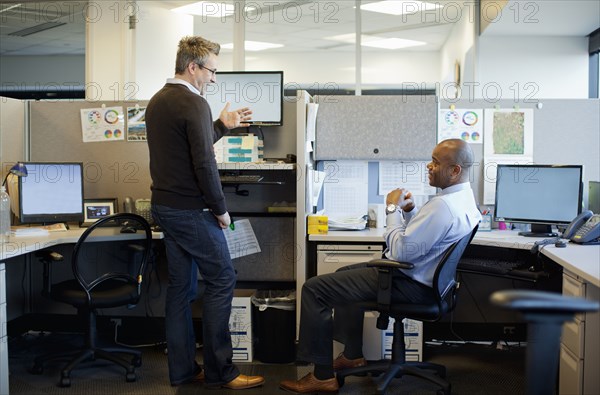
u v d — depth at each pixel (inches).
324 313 96.2
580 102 123.3
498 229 121.9
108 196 127.3
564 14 137.6
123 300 104.5
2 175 120.6
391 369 96.6
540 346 49.0
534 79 161.8
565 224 109.1
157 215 95.5
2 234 103.5
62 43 292.7
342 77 225.5
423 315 91.8
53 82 323.6
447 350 120.6
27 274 130.7
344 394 97.3
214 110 121.0
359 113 120.3
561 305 44.7
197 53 95.5
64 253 128.8
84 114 127.1
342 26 222.2
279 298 111.1
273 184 124.7
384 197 124.8
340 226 118.0
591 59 160.7
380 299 91.7
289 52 236.5
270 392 98.2
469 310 125.0
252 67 236.5
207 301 97.9
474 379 104.3
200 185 92.4
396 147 120.0
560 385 86.0
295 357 112.3
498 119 124.0
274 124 120.3
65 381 100.4
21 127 126.7
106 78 194.7
